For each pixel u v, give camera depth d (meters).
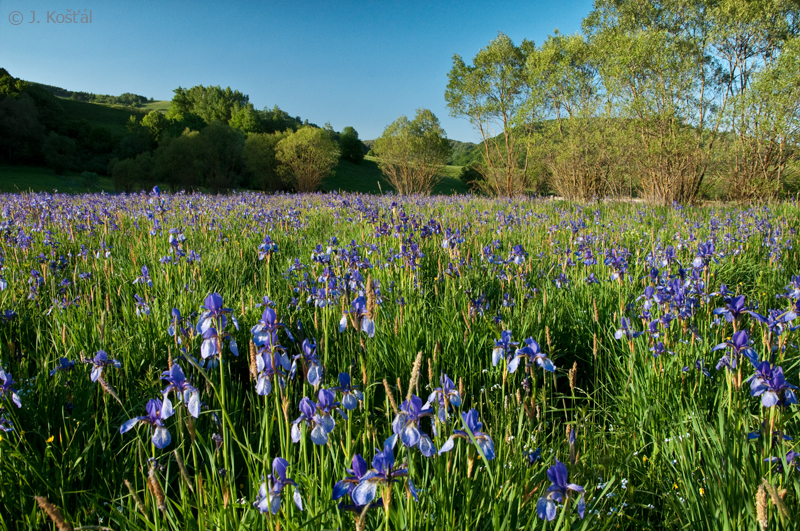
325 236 8.98
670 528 2.21
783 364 3.35
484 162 32.91
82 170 67.62
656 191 19.84
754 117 17.25
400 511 1.77
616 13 21.59
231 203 13.60
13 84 77.75
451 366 3.57
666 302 3.49
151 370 3.24
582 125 22.97
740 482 2.08
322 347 3.02
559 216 11.70
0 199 13.22
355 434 2.38
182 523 1.96
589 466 2.22
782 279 5.71
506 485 1.94
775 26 19.00
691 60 18.33
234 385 3.25
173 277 5.36
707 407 3.00
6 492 2.11
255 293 4.84
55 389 2.86
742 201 18.09
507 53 30.55
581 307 4.75
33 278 4.65
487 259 5.67
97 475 2.42
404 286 5.02
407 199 17.48
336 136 96.50
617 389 3.46
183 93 118.44
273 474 1.56
